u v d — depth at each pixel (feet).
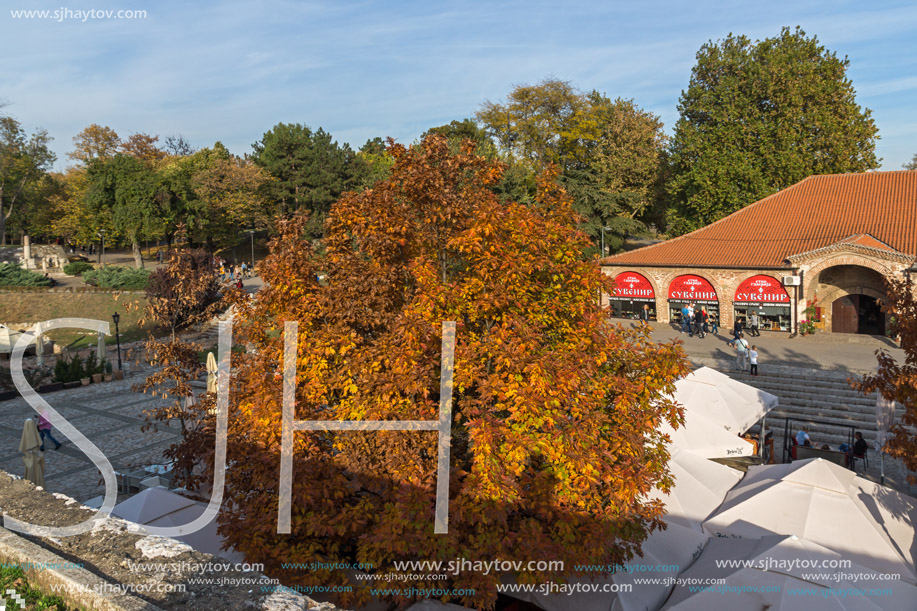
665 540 39.42
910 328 48.75
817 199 137.59
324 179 234.17
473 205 37.78
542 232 34.45
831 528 40.04
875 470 67.97
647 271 140.56
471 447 28.60
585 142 220.23
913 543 40.83
